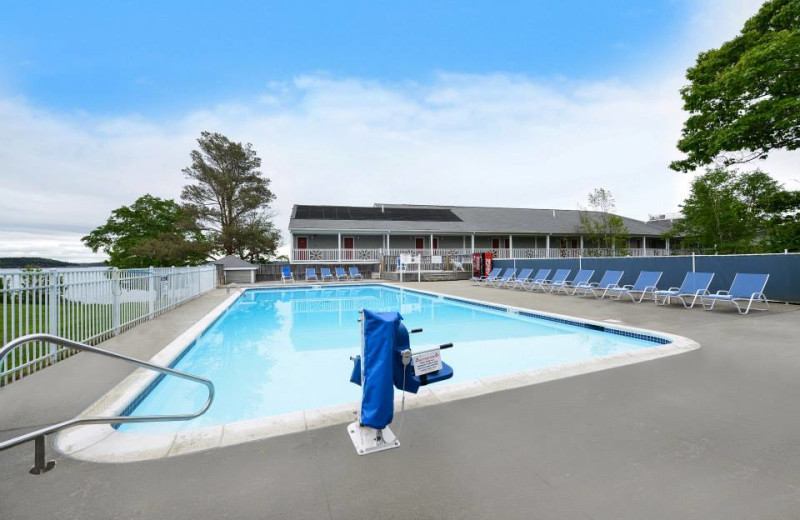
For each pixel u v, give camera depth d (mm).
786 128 13062
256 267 22531
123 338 6480
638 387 3746
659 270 12375
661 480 2162
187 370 5828
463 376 5348
